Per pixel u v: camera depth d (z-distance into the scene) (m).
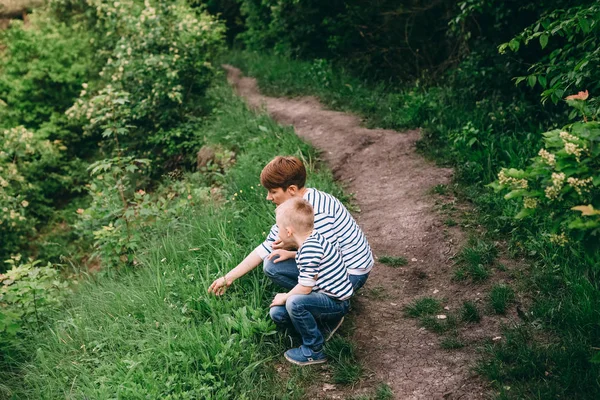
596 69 4.50
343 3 11.52
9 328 3.83
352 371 3.20
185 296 3.81
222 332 3.42
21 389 3.50
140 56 10.18
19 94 11.59
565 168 2.48
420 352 3.37
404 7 10.09
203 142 8.88
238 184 5.89
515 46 4.83
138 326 3.69
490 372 3.04
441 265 4.31
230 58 13.98
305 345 3.29
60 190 11.13
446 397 2.98
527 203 2.67
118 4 10.37
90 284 4.90
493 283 3.96
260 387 3.08
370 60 10.41
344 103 8.96
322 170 6.43
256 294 3.69
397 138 6.89
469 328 3.54
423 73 9.27
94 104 9.59
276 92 10.37
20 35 11.86
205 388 2.94
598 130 2.48
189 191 6.04
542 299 3.63
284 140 6.98
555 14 4.87
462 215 4.93
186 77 10.48
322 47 12.34
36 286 4.29
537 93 6.95
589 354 3.04
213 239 4.55
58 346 3.83
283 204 3.23
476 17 8.12
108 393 3.10
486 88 7.46
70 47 11.81
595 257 3.54
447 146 6.34
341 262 3.27
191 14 12.09
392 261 4.42
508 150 5.76
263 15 13.74
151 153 9.61
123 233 5.30
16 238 9.03
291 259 3.45
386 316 3.76
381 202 5.53
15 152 9.88
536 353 3.12
